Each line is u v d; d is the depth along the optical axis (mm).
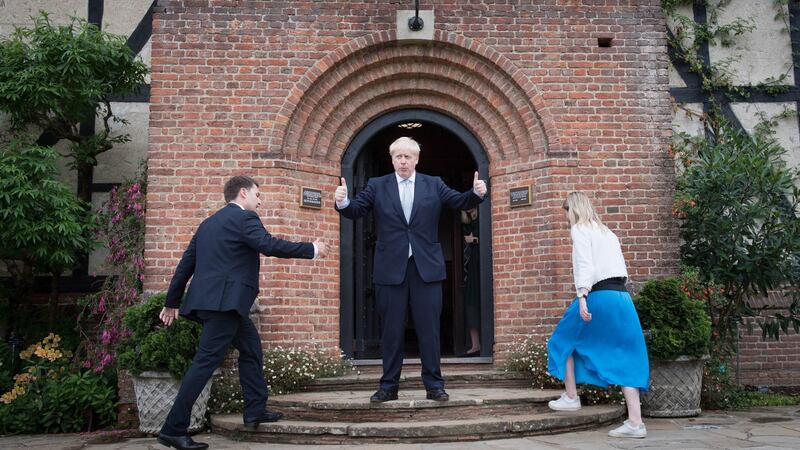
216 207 6582
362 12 6902
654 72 6969
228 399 5742
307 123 6875
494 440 4586
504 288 6844
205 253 4426
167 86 6688
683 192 6836
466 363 6887
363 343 7094
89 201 7801
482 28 6930
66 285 7629
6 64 6906
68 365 6879
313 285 6676
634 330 4633
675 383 5727
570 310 4945
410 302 4902
